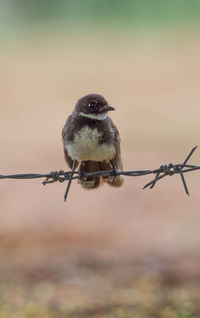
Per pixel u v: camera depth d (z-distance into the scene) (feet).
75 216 49.24
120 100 97.09
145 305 31.07
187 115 85.51
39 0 185.26
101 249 40.98
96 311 30.55
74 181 58.75
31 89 106.93
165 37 150.82
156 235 43.93
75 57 136.15
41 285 34.27
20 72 122.21
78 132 25.58
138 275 35.29
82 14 182.50
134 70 119.85
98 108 25.45
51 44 152.15
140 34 156.56
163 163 63.77
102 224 47.09
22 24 180.04
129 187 56.24
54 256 39.45
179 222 46.73
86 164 26.94
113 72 119.34
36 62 132.46
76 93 103.45
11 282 34.71
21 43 154.81
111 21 175.94
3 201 53.36
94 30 166.81
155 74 115.03
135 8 174.29
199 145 70.54
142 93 101.09
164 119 83.92
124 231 45.24
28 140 75.36
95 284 34.22
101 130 25.53
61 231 45.57
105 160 26.48
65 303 31.63
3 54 142.20
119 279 34.83
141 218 48.34
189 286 33.32
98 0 181.06
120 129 79.30
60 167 63.52
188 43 142.10
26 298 32.40
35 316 30.01
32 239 43.68
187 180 57.67
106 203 52.31
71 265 37.45
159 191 54.90
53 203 52.60
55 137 76.74
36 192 55.67
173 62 124.67
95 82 111.65
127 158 65.98
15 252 40.63
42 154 68.59
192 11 166.50
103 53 138.92
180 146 70.38
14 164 64.59
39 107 94.02
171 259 37.99
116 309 30.78
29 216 49.29
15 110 92.12
